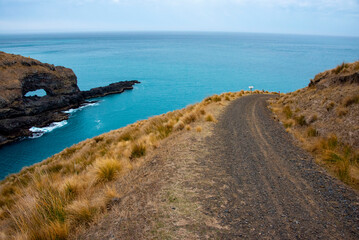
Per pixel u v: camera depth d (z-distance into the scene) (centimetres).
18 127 4869
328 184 553
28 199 504
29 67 6369
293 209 442
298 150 830
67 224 401
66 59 19750
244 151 796
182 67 15975
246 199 473
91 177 644
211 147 817
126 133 1380
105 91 8612
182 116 1409
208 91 9212
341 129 877
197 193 484
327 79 1516
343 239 356
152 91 9256
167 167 625
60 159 1311
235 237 351
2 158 3725
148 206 433
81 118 5878
